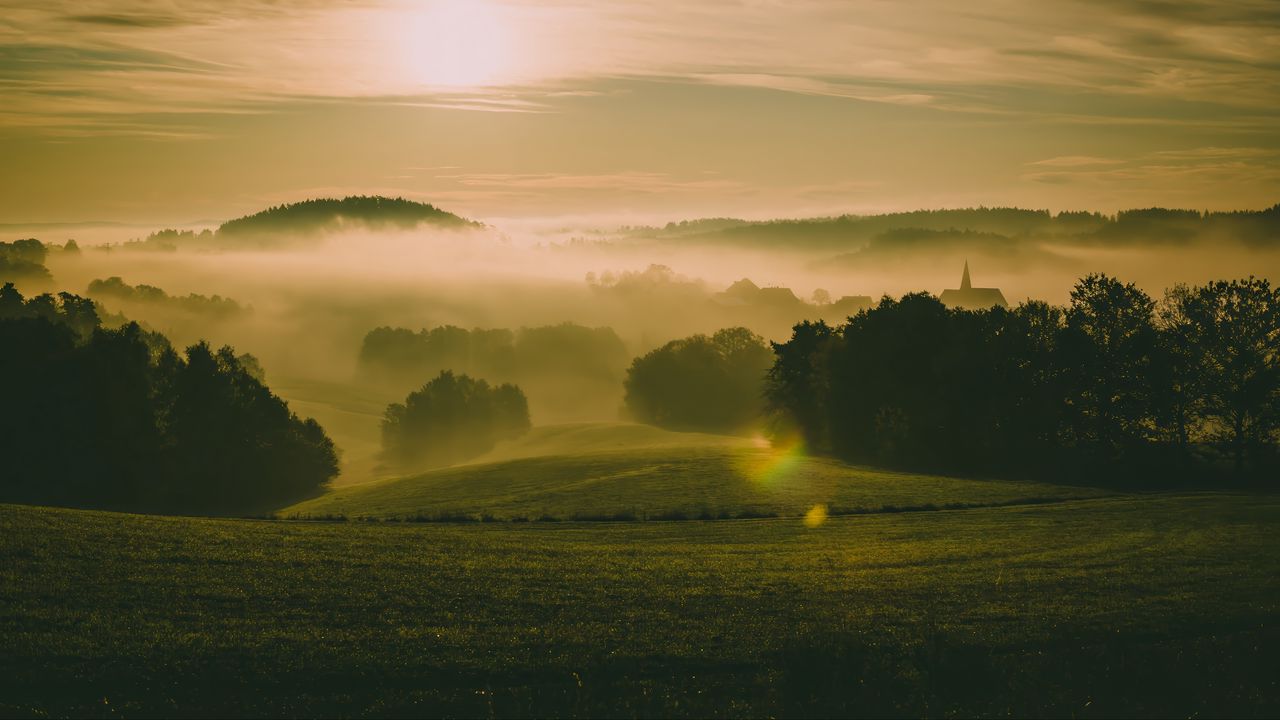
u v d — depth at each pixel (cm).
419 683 2653
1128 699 2406
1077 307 9319
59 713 2408
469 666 2752
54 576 3575
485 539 4769
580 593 3584
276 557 4078
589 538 4912
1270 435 7969
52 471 7856
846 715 2317
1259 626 3055
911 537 4881
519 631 3072
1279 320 7950
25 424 7931
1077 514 5522
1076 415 8612
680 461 8300
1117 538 4691
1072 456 8338
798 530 5178
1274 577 3762
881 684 2439
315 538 4575
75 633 2970
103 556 3906
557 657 2820
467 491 7112
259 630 3059
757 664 2773
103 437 8025
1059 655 2714
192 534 4475
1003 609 3319
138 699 2514
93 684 2608
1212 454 8094
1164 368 8150
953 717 2294
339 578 3747
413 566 3997
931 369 9212
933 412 8950
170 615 3198
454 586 3662
